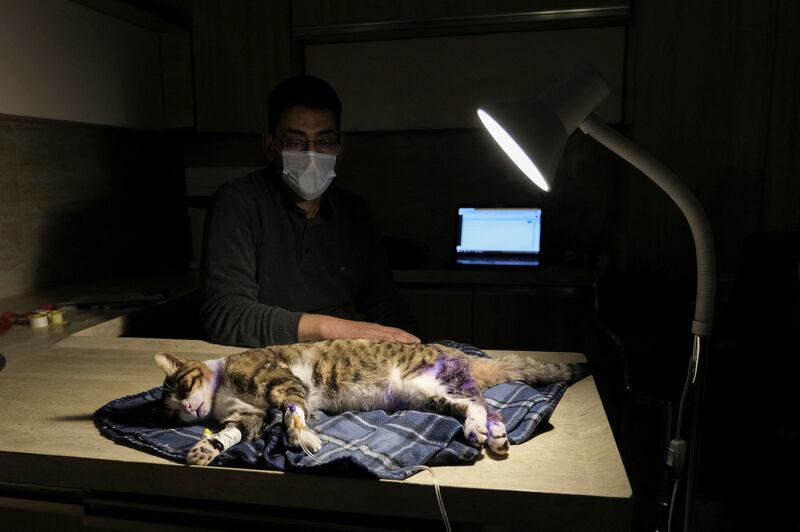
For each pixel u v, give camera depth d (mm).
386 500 753
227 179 2973
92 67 2441
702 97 2365
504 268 2678
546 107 730
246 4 2734
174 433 883
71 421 947
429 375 936
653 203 2443
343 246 1624
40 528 1181
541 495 722
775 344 1636
